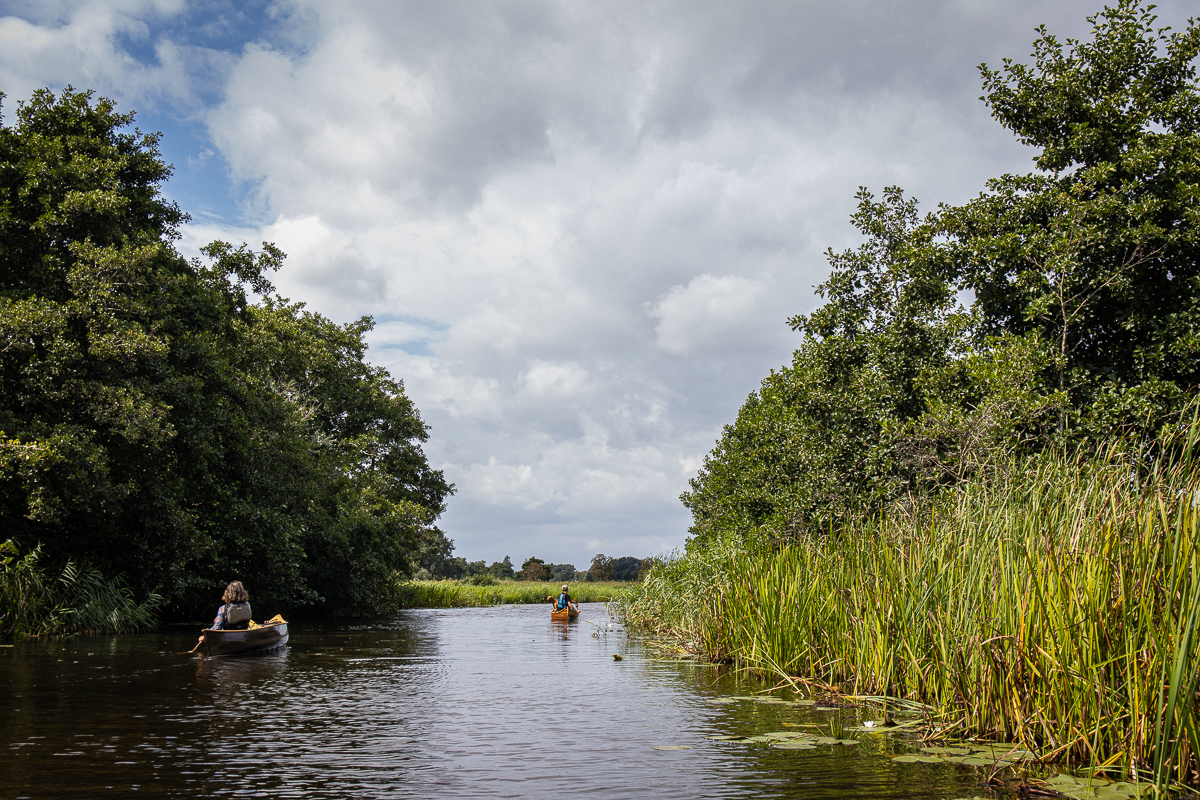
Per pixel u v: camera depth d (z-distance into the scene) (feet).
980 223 50.03
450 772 19.43
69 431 54.34
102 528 63.31
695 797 17.08
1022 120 51.06
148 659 43.45
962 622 23.16
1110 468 21.35
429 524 148.25
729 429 98.27
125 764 20.02
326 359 128.47
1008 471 25.77
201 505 71.87
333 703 30.32
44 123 64.85
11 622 51.83
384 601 117.60
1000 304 49.60
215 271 83.66
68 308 55.72
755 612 37.40
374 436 134.72
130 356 57.57
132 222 69.46
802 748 21.50
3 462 49.26
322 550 98.12
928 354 49.90
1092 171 45.19
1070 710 18.60
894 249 53.47
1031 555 20.61
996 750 20.07
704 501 88.17
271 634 50.72
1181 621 15.94
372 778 18.86
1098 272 43.78
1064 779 17.17
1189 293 43.09
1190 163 42.91
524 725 25.71
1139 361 42.34
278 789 17.88
